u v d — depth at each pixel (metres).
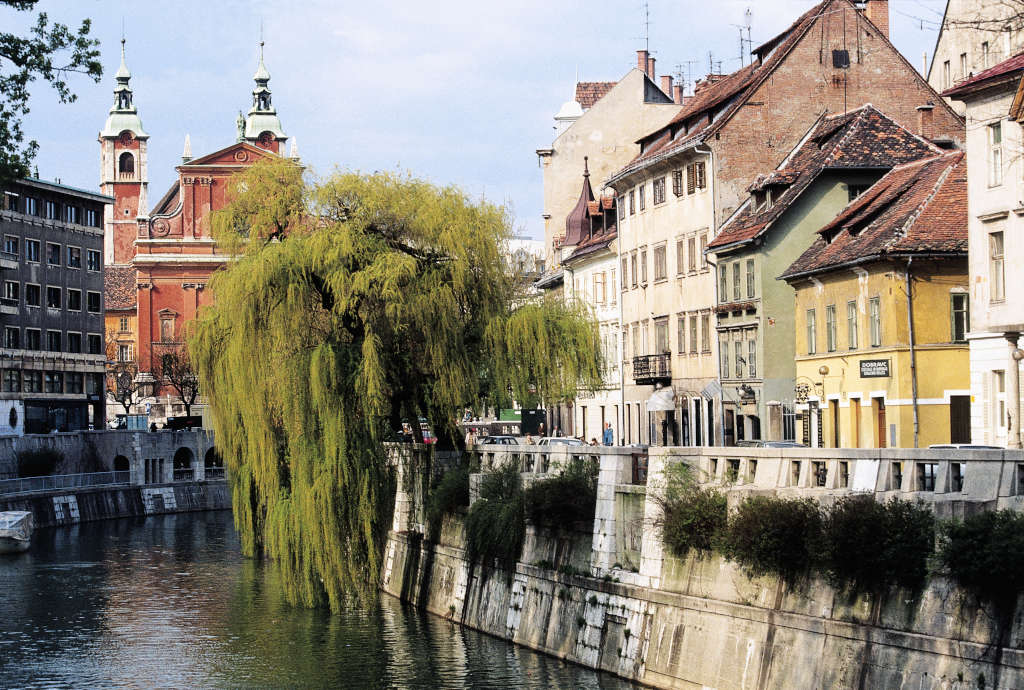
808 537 27.78
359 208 45.19
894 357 51.75
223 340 47.28
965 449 26.06
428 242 44.94
